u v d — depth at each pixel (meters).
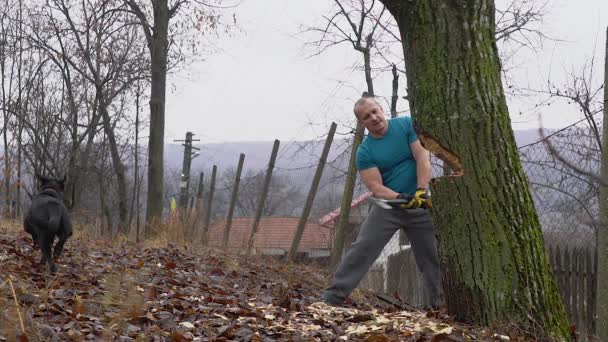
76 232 12.83
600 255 6.05
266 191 14.45
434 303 7.41
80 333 4.93
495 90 5.64
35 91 24.45
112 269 8.32
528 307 5.52
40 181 9.11
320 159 12.89
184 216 14.78
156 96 21.06
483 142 5.57
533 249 5.60
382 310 7.22
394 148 7.16
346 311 6.58
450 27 5.59
